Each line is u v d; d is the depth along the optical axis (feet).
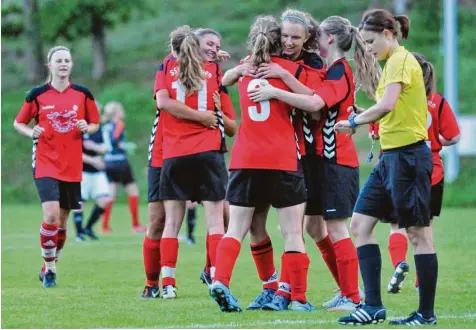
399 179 53.31
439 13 286.46
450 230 126.41
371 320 53.98
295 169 58.65
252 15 318.86
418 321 53.67
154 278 69.05
